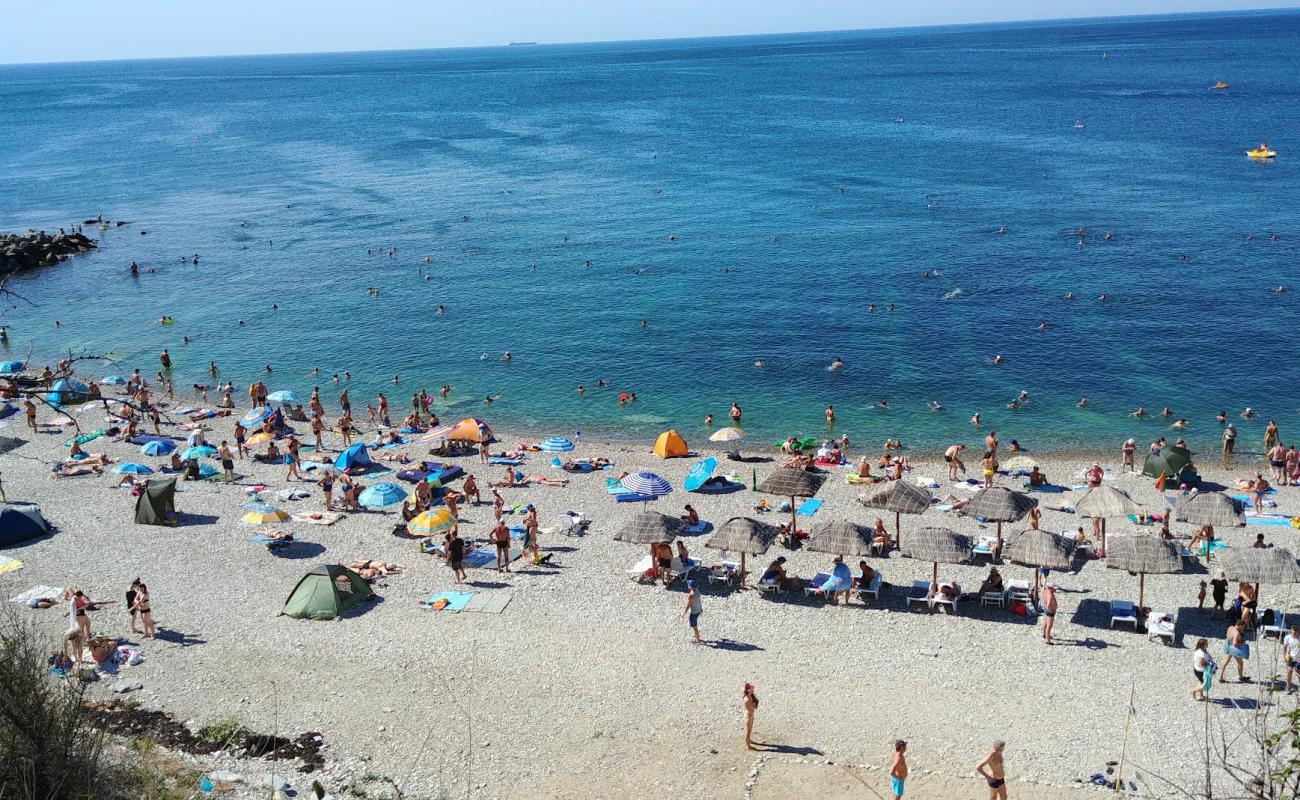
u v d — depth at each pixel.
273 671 30.69
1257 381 60.56
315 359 71.25
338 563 37.84
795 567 37.62
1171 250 87.50
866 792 25.02
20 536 40.09
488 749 26.95
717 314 76.88
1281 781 16.28
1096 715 27.62
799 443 52.47
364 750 26.86
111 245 108.06
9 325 80.75
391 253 99.62
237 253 102.62
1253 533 39.59
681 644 32.06
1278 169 123.19
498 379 66.19
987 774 23.91
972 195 115.12
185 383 67.06
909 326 72.12
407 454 52.22
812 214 108.81
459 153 169.75
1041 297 76.75
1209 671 27.61
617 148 168.88
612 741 27.28
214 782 24.92
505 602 34.94
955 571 36.84
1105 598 34.25
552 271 90.81
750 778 25.67
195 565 38.09
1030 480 45.94
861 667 30.48
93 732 24.47
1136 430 55.03
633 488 43.44
